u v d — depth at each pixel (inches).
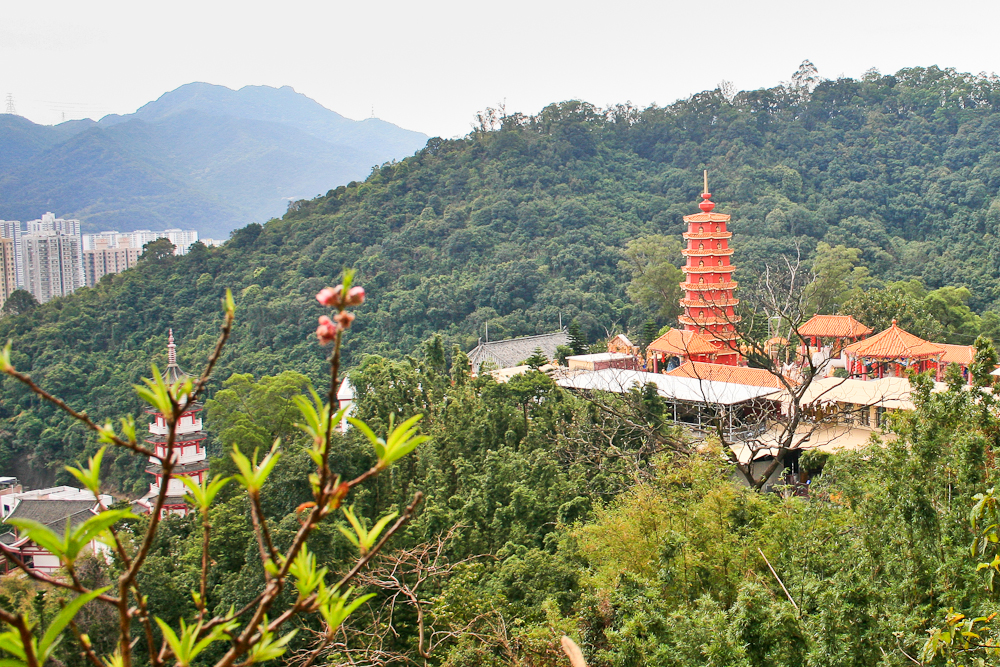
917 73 6668.3
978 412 822.5
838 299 3415.4
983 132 5723.4
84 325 4608.8
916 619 633.0
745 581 776.9
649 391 1734.7
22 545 2151.8
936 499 750.5
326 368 4047.7
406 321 4431.6
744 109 6594.5
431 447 1643.7
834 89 6633.9
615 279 4731.8
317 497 179.5
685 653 693.9
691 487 1074.7
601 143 6481.3
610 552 1048.2
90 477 176.7
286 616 188.1
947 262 4424.2
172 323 4756.4
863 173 5679.1
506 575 1120.8
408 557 1125.7
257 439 1879.9
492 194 5639.8
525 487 1371.8
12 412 4045.3
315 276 4945.9
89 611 1066.7
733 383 2095.2
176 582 1253.7
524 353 3457.2
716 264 2792.8
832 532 861.8
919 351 2127.2
